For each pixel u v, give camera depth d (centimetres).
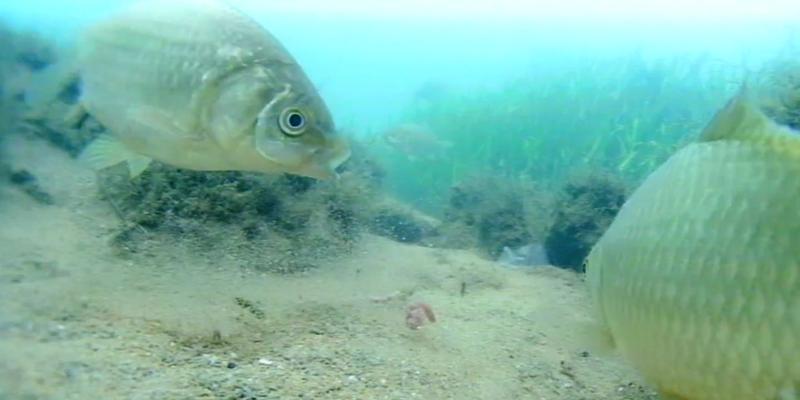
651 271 18
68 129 53
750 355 16
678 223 18
